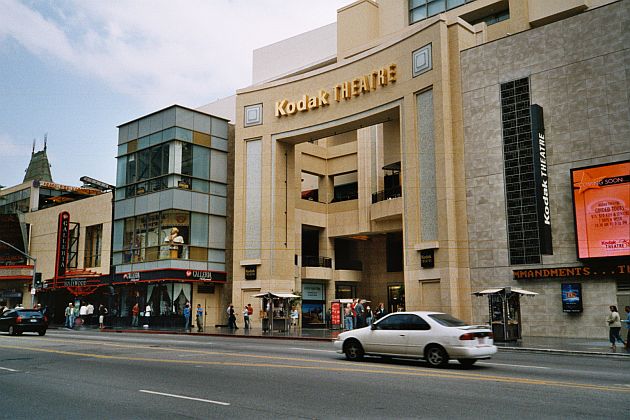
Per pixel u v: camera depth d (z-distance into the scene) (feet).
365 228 145.69
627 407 30.76
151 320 142.10
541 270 91.76
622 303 84.99
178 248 140.56
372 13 148.87
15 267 188.44
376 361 54.75
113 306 153.48
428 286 103.55
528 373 45.34
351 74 127.54
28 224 199.31
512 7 118.32
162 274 139.44
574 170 90.07
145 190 151.43
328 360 55.21
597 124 89.86
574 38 93.61
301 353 63.57
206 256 146.51
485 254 98.68
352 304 108.58
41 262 190.70
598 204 87.30
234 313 131.13
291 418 28.25
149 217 148.25
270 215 139.44
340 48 151.74
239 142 146.61
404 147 111.65
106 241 165.48
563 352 67.67
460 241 101.50
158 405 31.91
